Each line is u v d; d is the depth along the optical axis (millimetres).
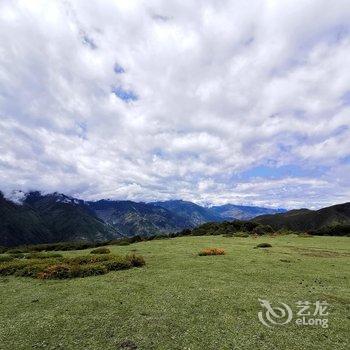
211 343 13898
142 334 14820
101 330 15305
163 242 65625
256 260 35594
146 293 21594
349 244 55688
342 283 24625
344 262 34656
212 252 41031
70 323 16219
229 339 14305
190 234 92812
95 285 24312
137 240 82062
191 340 14188
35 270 30234
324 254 41750
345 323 16328
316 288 22938
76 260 35094
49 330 15406
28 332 15227
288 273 28219
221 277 26562
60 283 25766
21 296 21953
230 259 36531
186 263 34000
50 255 44938
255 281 25109
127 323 16125
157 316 17062
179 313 17531
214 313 17547
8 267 31922
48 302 20156
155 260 37188
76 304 19375
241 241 62906
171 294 21203
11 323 16500
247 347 13539
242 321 16453
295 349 13406
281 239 67688
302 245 53875
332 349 13430
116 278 26859
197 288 22781
